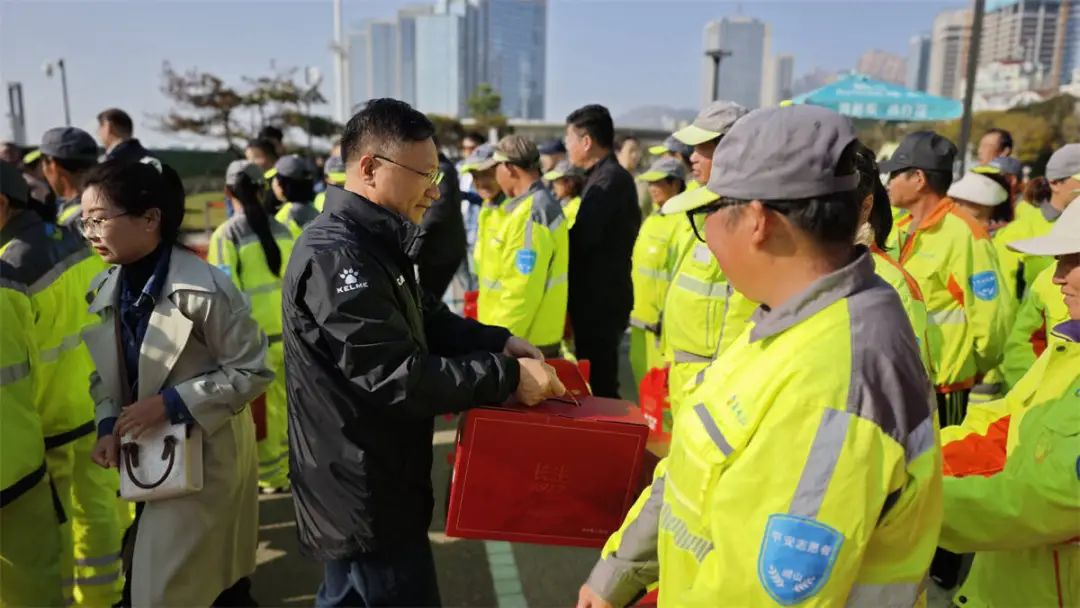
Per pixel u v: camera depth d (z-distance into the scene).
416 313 2.01
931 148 3.06
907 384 1.11
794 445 1.08
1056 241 1.57
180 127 25.62
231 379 2.26
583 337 4.52
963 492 1.52
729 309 2.91
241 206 4.06
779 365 1.12
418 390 1.79
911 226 3.25
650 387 3.27
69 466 2.89
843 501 1.06
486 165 4.79
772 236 1.16
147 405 2.17
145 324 2.26
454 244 5.67
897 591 1.18
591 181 4.42
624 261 4.44
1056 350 1.56
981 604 1.87
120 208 2.16
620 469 1.94
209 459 2.31
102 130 5.11
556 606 3.11
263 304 4.00
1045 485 1.42
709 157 2.89
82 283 2.86
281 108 26.05
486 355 1.94
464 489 1.95
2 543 2.45
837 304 1.14
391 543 1.95
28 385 2.43
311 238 1.86
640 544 1.50
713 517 1.16
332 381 1.86
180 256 2.29
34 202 2.79
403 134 1.90
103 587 2.96
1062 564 1.67
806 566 1.07
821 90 8.34
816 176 1.10
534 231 3.83
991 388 3.67
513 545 3.61
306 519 1.96
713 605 1.16
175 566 2.25
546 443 1.92
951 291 3.12
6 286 2.39
